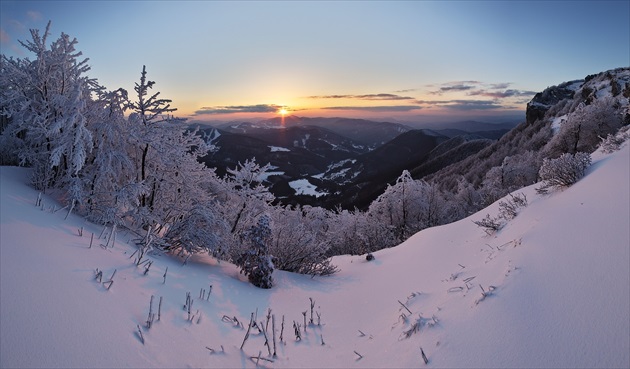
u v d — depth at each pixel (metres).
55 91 6.71
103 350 2.80
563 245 4.13
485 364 2.86
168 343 3.36
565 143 23.27
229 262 7.96
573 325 2.85
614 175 5.40
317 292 6.75
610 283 3.13
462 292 4.38
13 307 2.80
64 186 6.00
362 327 4.96
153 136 6.79
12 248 3.59
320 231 20.41
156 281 4.54
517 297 3.52
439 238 8.23
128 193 6.24
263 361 3.71
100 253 4.49
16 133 7.27
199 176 8.23
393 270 7.60
